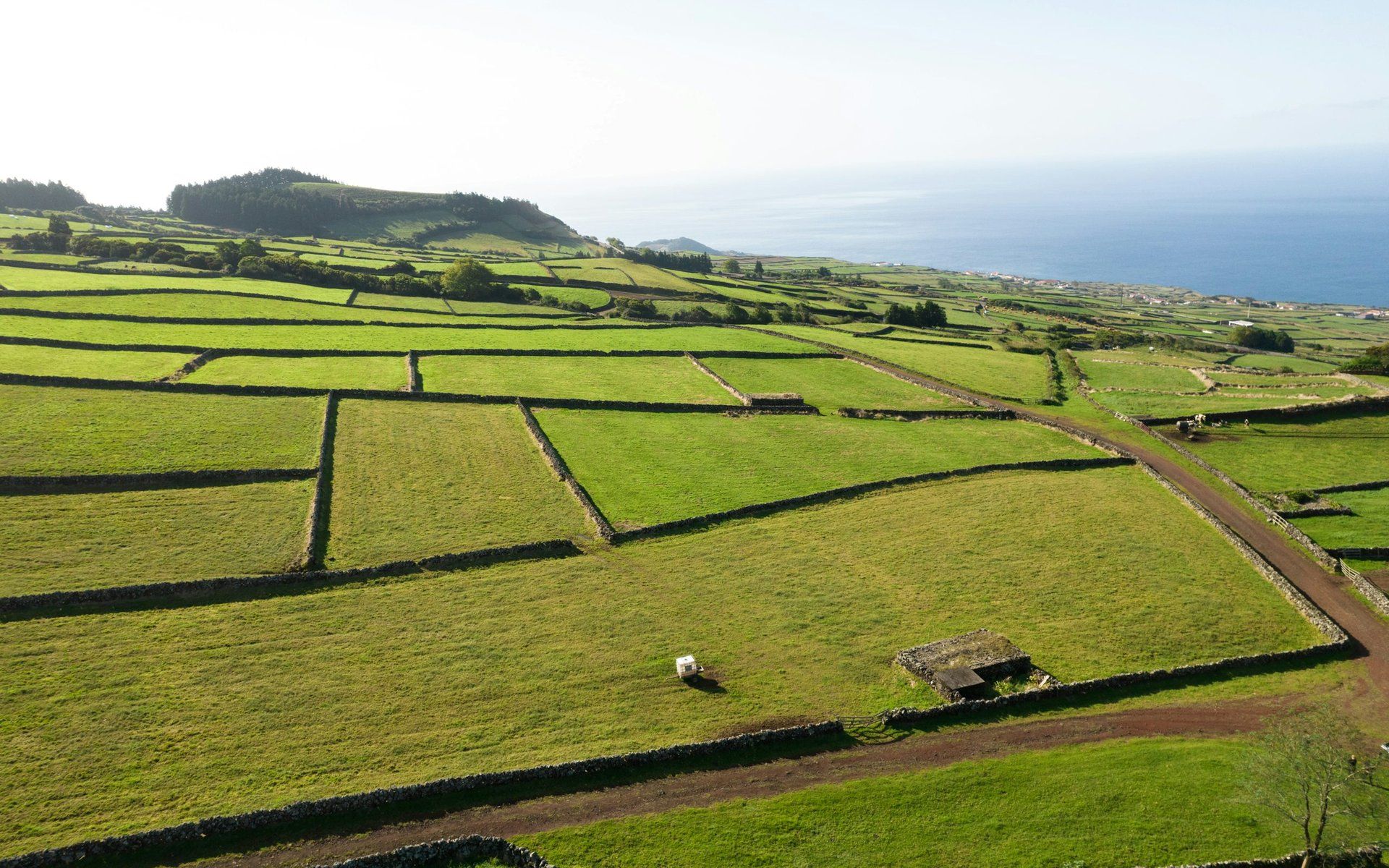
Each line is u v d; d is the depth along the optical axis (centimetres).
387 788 3534
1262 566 5872
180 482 6075
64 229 16350
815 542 6150
